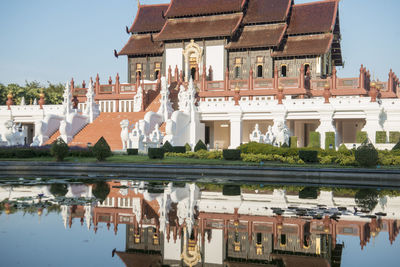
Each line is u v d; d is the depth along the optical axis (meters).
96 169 23.45
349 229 10.55
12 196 14.98
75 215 12.09
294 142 35.41
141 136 31.62
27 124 49.12
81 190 16.58
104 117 40.62
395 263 8.02
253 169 21.14
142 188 17.33
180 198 14.94
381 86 46.47
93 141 35.22
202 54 55.81
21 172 24.22
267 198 15.06
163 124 37.88
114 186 17.84
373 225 10.93
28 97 77.81
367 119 35.47
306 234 10.15
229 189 17.28
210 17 57.25
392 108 34.88
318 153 25.89
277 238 9.84
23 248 8.93
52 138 36.19
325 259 8.32
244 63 55.09
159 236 10.09
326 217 11.84
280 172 20.58
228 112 38.66
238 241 9.63
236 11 55.56
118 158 26.92
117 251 8.85
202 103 39.91
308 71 49.44
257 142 29.33
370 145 21.23
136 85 47.22
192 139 37.91
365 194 16.08
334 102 36.47
